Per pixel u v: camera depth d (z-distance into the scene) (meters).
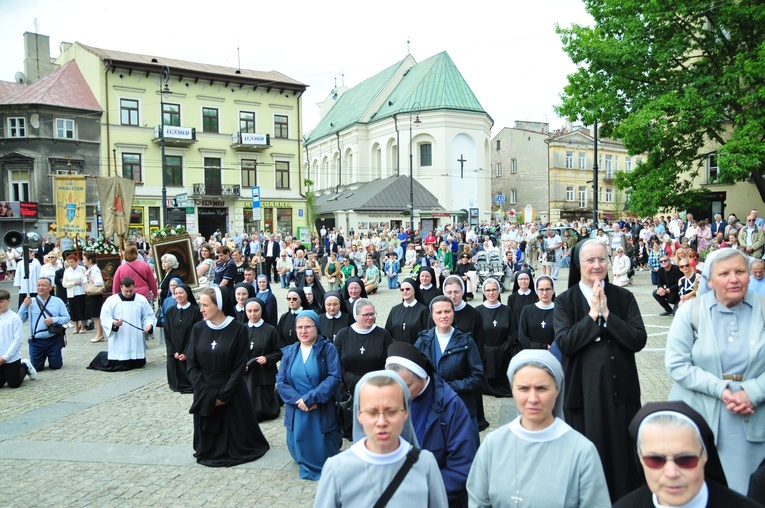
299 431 5.70
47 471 5.96
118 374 10.37
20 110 37.47
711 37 20.20
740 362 3.58
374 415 2.74
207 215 44.84
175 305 9.29
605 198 65.06
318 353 5.99
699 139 20.58
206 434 6.14
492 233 39.47
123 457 6.32
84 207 17.00
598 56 20.91
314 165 75.38
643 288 19.53
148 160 41.94
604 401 3.93
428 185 55.69
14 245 29.52
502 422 7.15
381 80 65.88
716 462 2.34
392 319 8.09
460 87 56.31
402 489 2.71
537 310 7.66
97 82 40.09
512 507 2.82
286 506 5.09
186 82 43.12
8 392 9.20
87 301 13.63
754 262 8.81
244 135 44.62
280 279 24.98
